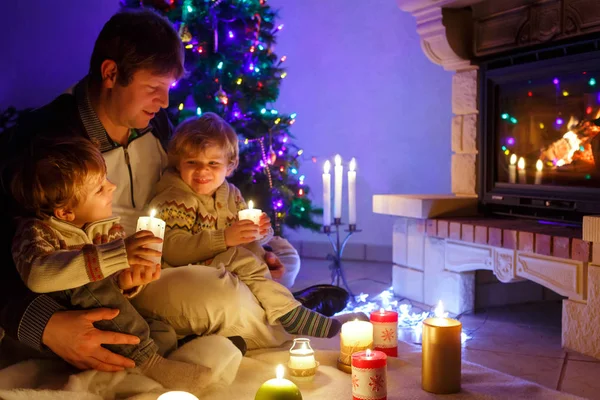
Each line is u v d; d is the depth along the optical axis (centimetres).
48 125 204
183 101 362
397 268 371
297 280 419
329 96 505
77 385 167
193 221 229
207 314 204
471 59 351
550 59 296
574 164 290
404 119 475
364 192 498
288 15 516
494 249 301
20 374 173
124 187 223
